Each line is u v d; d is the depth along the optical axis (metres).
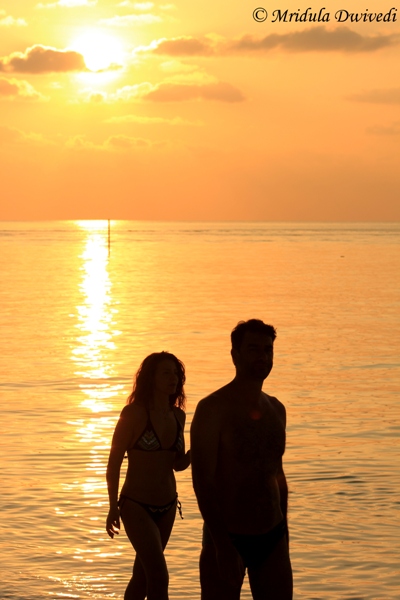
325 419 15.16
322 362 22.00
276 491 5.26
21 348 24.72
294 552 8.70
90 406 16.23
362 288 49.84
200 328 29.55
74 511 9.95
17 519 9.64
